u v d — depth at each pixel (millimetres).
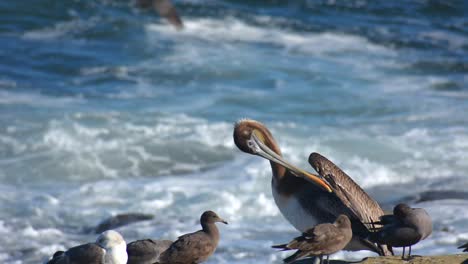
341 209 10875
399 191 19031
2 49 29984
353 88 27531
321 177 10656
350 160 21094
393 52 32375
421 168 20516
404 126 23875
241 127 11805
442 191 18547
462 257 10570
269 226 16719
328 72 29094
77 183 19641
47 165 20312
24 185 19344
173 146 21641
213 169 20469
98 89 26625
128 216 16922
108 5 34656
